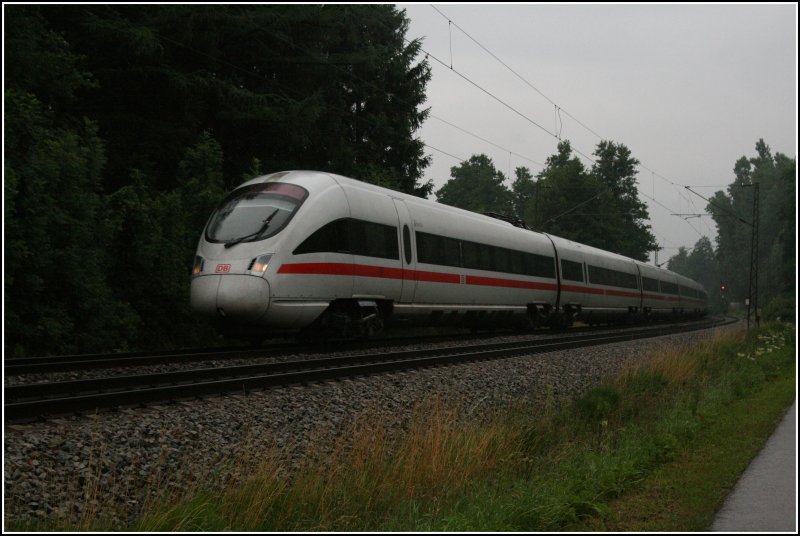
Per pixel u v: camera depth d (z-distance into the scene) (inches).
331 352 602.5
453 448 290.2
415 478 260.5
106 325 651.5
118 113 939.3
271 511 227.8
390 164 1307.8
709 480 262.4
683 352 688.4
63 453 252.2
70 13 886.4
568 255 1093.1
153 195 851.4
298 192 591.5
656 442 323.3
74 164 627.5
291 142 1044.5
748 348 865.5
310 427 324.8
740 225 4306.1
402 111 1339.8
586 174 2625.5
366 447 282.5
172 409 325.1
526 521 217.6
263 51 1056.2
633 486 261.1
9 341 570.6
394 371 480.7
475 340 794.2
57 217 599.5
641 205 2965.1
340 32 1186.6
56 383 349.7
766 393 526.6
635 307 1457.9
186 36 941.2
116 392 334.0
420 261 704.4
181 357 508.7
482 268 821.2
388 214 666.8
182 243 731.4
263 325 565.9
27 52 679.7
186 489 234.2
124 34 860.6
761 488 248.2
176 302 720.3
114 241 693.3
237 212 584.1
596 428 387.9
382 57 1266.0
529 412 410.0
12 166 580.4
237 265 553.9
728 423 386.3
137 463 255.9
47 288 614.2
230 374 427.5
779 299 2407.7
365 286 627.5
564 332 1049.5
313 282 577.0
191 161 805.2
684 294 1982.0
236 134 1053.2
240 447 283.7
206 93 989.2
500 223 911.0
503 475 279.7
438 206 769.6
